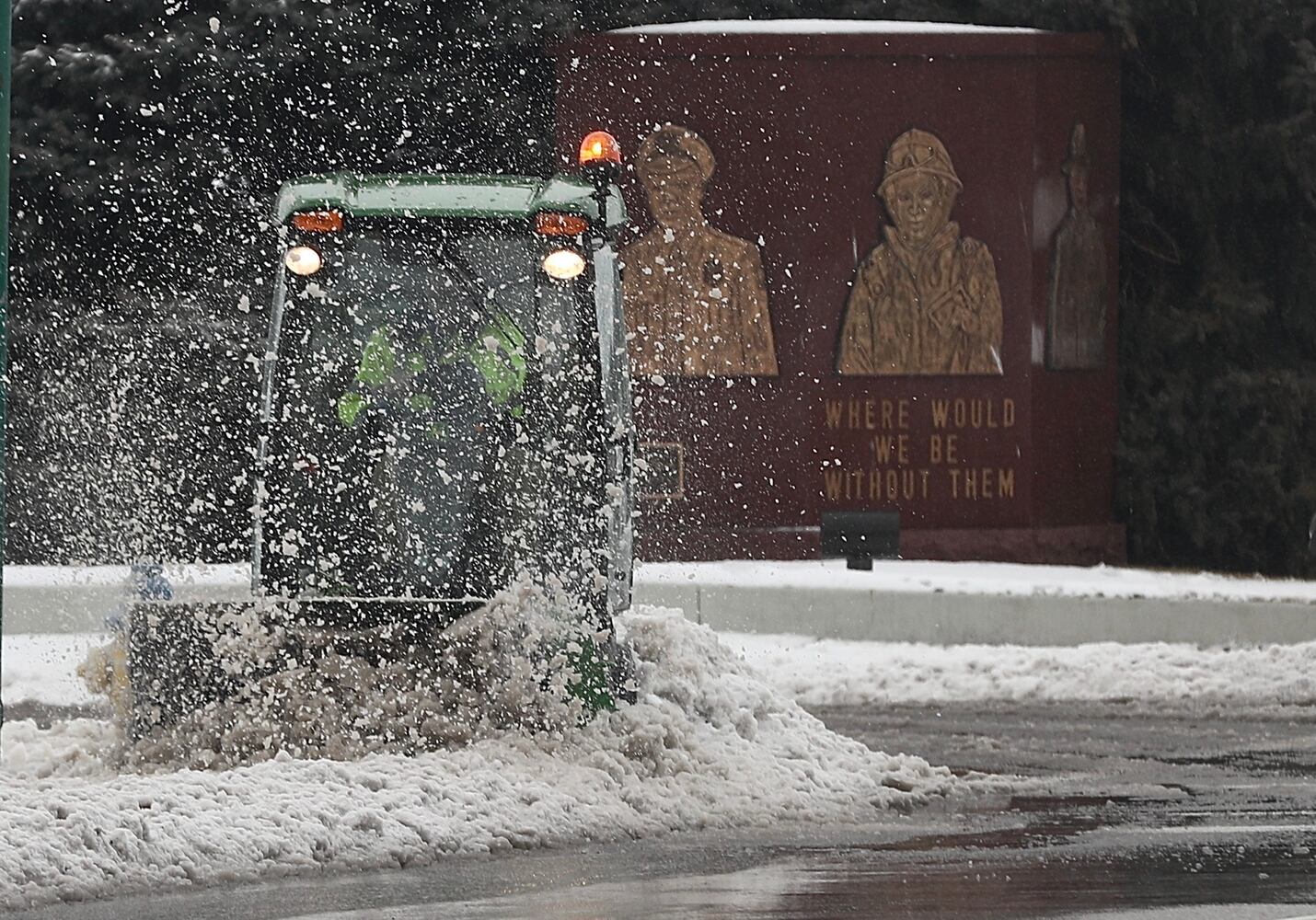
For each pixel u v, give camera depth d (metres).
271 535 34.97
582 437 34.97
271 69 85.81
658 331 77.69
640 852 28.09
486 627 32.88
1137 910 23.39
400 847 26.89
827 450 78.25
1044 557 79.25
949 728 45.81
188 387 77.75
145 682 32.44
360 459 35.06
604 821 29.62
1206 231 95.19
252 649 32.62
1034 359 79.44
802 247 78.25
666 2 89.88
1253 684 52.47
